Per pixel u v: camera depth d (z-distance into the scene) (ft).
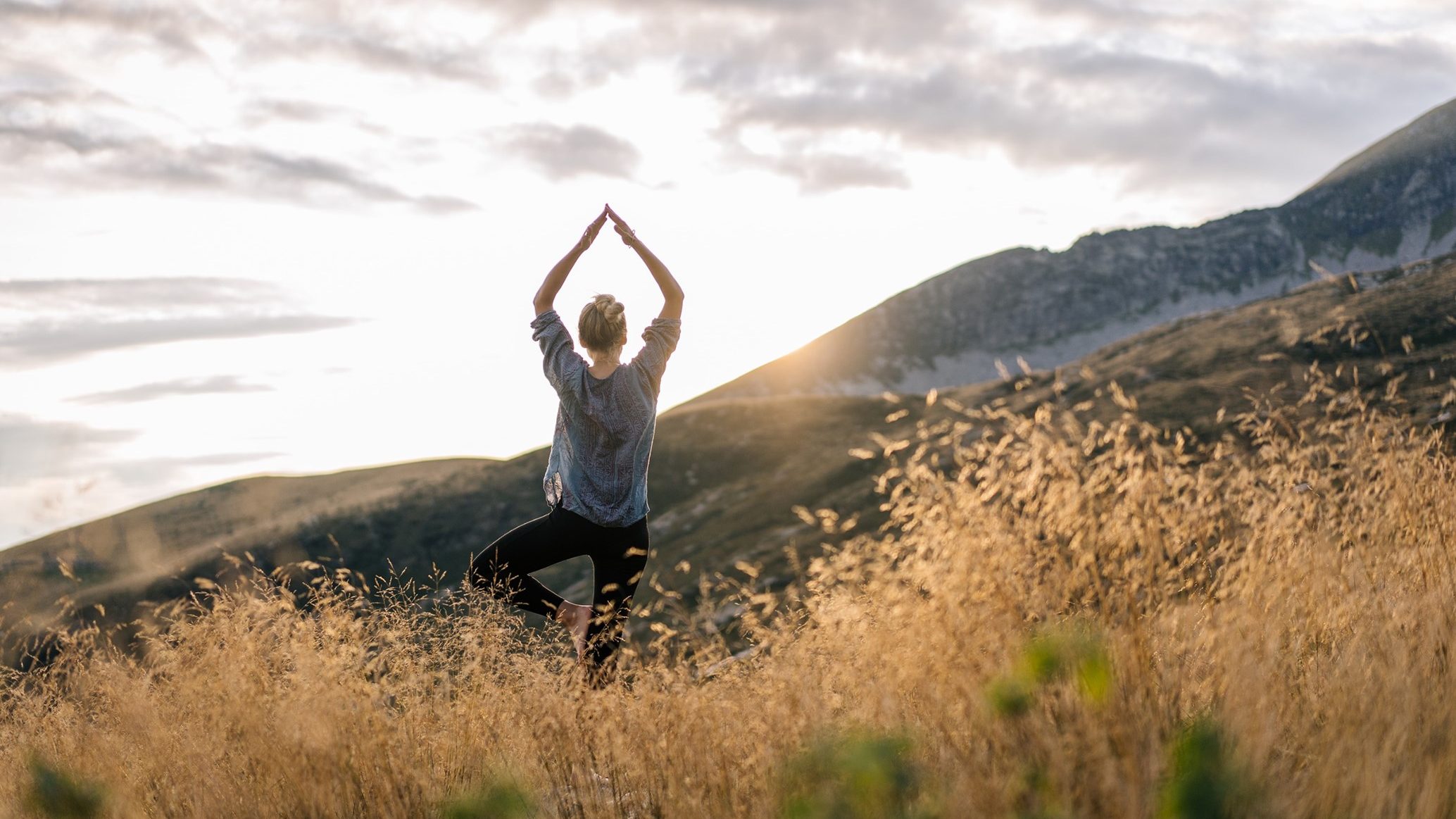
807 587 11.18
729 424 447.83
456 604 13.26
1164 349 334.65
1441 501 13.43
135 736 12.34
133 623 13.48
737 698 11.02
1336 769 8.01
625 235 15.96
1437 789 7.57
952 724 9.34
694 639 11.85
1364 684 9.71
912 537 10.66
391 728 11.27
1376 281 310.65
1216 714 8.65
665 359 15.65
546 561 15.14
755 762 9.54
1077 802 7.44
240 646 12.24
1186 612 10.08
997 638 9.34
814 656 10.78
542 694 12.01
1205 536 11.02
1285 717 9.46
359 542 340.39
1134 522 10.15
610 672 13.05
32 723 13.73
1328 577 12.05
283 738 10.48
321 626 12.27
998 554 9.95
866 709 9.72
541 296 15.84
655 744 10.52
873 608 10.67
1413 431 13.84
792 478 372.17
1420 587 12.62
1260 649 9.62
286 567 13.08
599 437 15.03
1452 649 10.52
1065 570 9.76
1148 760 7.43
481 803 8.46
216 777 10.94
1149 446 11.07
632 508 15.14
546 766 10.92
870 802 7.41
